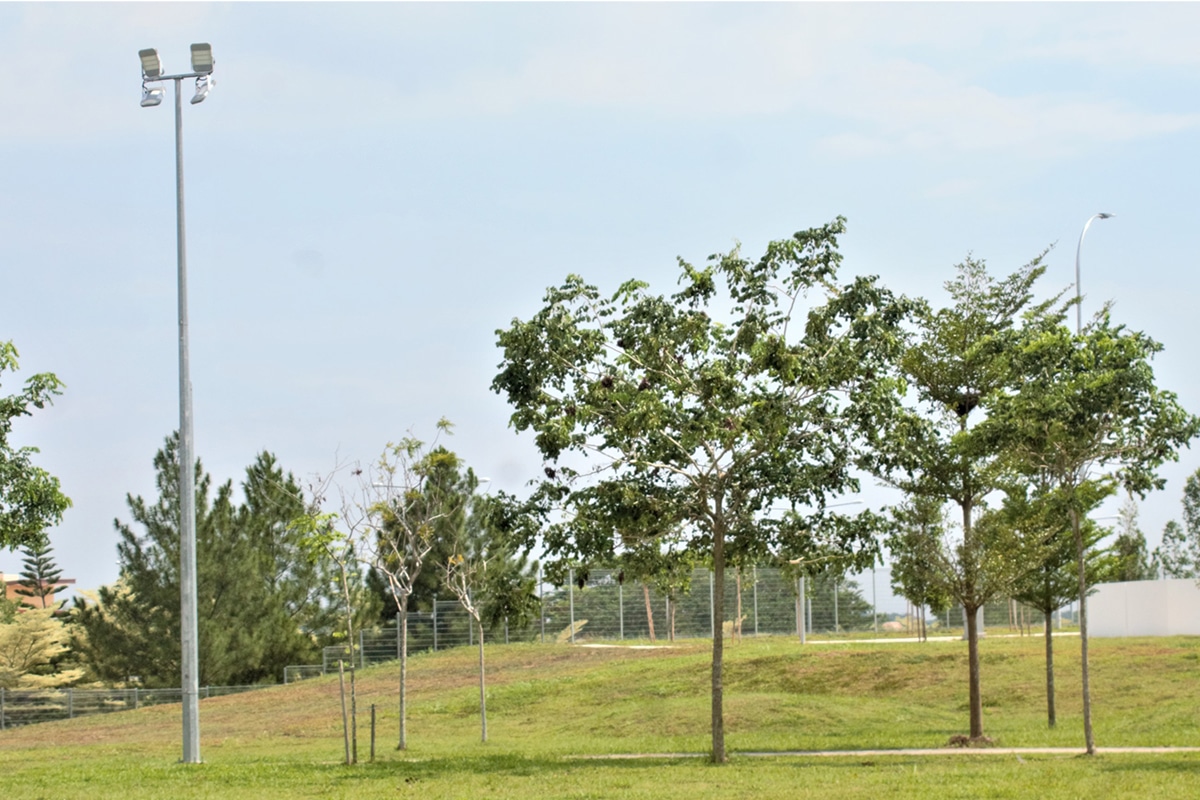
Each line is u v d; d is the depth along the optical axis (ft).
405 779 74.38
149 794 69.26
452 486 178.91
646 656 170.81
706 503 80.79
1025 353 79.92
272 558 207.51
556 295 80.74
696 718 112.68
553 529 80.79
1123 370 71.97
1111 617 168.76
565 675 157.07
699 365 79.87
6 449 78.13
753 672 135.54
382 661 211.82
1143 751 78.13
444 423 95.86
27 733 155.84
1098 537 100.53
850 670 130.31
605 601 216.54
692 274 79.77
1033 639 145.79
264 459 217.36
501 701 138.92
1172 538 245.45
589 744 102.06
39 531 79.36
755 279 79.20
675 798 61.41
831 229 79.15
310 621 208.33
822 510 82.79
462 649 207.10
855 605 215.92
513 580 84.23
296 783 73.82
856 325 78.89
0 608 248.32
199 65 91.20
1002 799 57.36
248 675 194.70
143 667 186.80
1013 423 75.77
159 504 189.06
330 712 147.95
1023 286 96.94
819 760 80.59
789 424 78.18
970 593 90.12
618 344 81.20
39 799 68.59
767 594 214.28
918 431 88.02
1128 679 111.04
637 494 79.15
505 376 79.92
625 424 74.43
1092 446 73.36
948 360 95.50
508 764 83.35
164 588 185.78
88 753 113.09
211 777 78.23
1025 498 91.71
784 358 75.20
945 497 91.97
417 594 220.84
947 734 94.89
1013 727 97.25
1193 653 116.88
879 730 101.24
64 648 231.30
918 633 196.95
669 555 82.94
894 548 88.48
